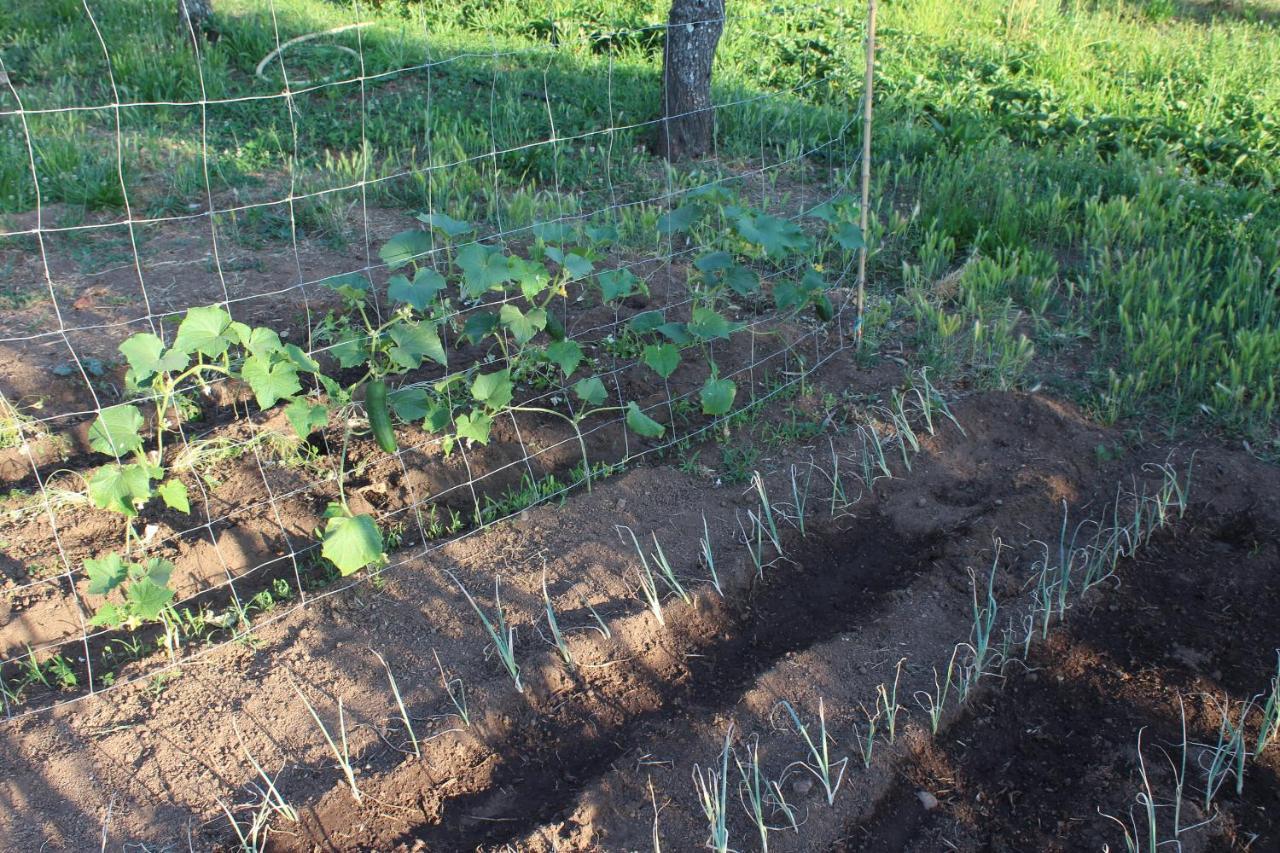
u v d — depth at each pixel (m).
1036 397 4.76
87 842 2.94
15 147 6.53
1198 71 9.07
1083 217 6.48
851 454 4.46
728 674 3.59
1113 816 3.14
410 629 3.62
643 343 4.98
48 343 4.80
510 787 3.21
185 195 6.33
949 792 3.23
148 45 8.20
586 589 3.79
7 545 3.87
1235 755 3.20
